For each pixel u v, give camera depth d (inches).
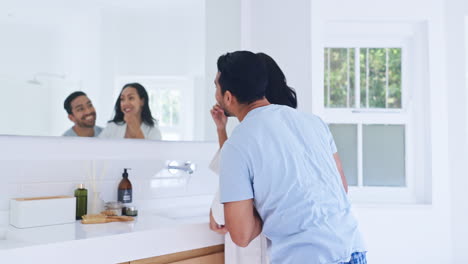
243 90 52.6
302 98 91.5
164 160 82.3
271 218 47.8
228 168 47.8
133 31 79.1
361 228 112.2
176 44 85.7
